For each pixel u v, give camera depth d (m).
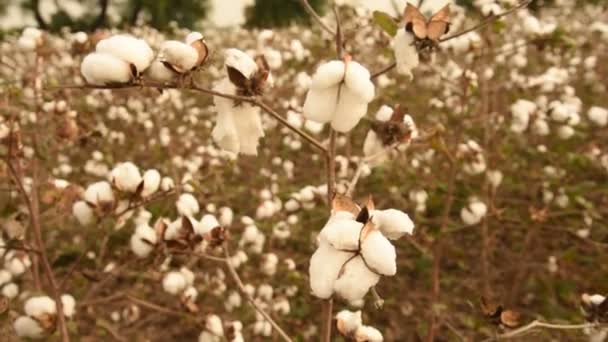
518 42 5.50
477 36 3.48
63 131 2.79
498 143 4.74
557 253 4.36
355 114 1.44
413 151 4.56
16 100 2.60
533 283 4.21
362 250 1.19
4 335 2.39
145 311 3.94
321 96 1.44
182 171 5.37
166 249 1.96
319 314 4.09
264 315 1.84
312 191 3.07
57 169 4.97
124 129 6.46
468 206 3.70
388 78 6.75
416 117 5.80
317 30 5.64
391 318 4.18
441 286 4.43
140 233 1.97
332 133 1.71
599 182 5.11
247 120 1.60
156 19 24.22
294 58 4.82
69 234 4.01
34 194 2.30
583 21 9.12
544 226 4.08
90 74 1.44
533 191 4.68
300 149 6.42
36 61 2.94
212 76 6.48
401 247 4.68
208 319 2.42
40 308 1.89
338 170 3.49
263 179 5.31
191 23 25.03
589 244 4.33
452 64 5.12
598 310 1.89
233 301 3.44
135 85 1.45
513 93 4.83
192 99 7.73
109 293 3.72
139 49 1.46
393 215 1.28
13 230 2.00
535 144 5.30
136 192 1.91
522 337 2.69
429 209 4.54
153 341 3.76
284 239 4.21
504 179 4.67
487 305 1.96
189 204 2.47
